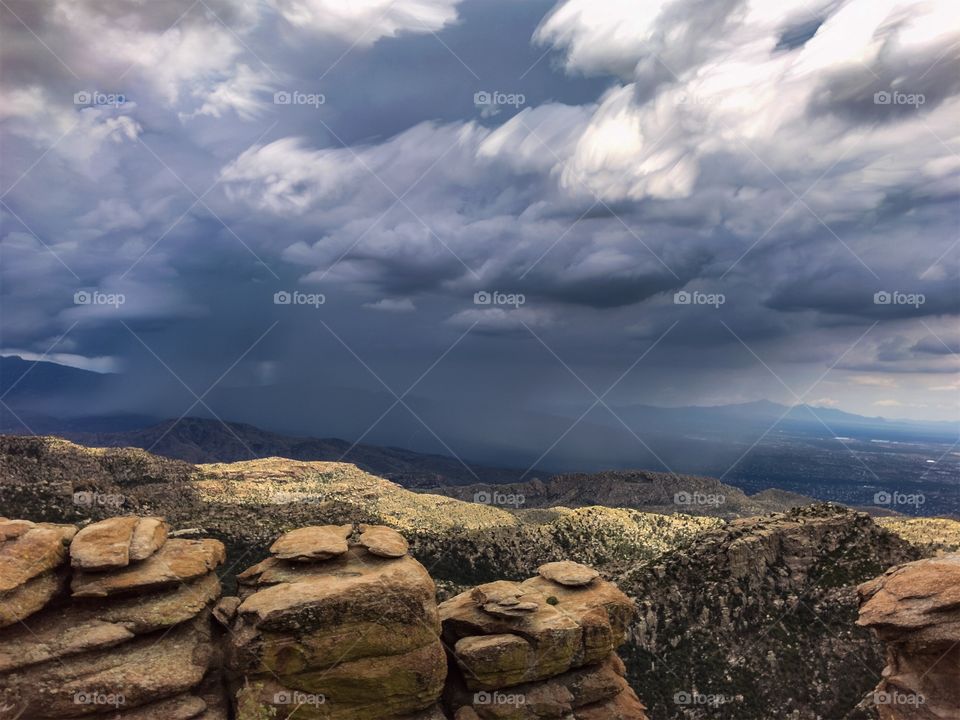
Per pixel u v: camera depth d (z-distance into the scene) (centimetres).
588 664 3634
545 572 4141
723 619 10262
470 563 12688
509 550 13788
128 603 3156
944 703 2986
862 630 9606
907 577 3288
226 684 3134
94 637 2942
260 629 3086
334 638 3128
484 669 3400
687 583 11069
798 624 9944
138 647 3048
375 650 3173
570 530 15725
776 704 8775
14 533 3156
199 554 3453
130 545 3284
